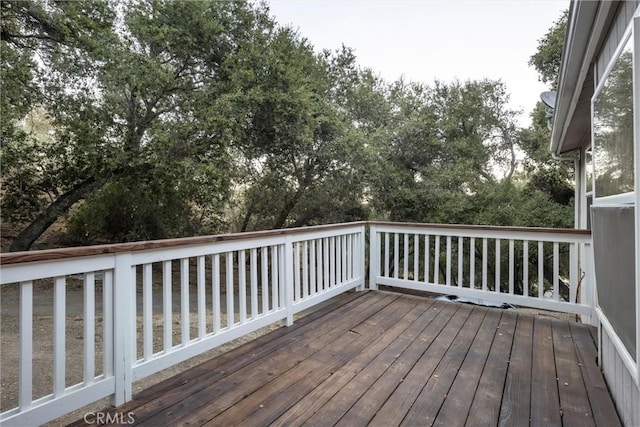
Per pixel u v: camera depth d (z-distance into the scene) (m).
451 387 2.16
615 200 1.87
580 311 3.33
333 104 10.17
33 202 8.73
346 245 4.30
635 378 1.54
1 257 1.46
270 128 8.36
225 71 7.98
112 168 7.67
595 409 1.93
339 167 9.39
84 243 10.41
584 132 4.70
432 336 2.99
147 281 2.11
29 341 1.59
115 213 10.01
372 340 2.89
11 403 2.82
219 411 1.89
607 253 2.05
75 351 3.88
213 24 7.67
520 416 1.86
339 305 3.88
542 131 12.66
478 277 10.02
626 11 1.76
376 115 10.92
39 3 6.82
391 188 10.32
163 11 7.45
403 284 4.35
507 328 3.19
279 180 9.62
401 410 1.91
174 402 1.97
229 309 2.65
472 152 12.70
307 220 10.60
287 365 2.43
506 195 12.13
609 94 1.99
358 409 1.92
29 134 8.00
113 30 7.44
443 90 13.34
